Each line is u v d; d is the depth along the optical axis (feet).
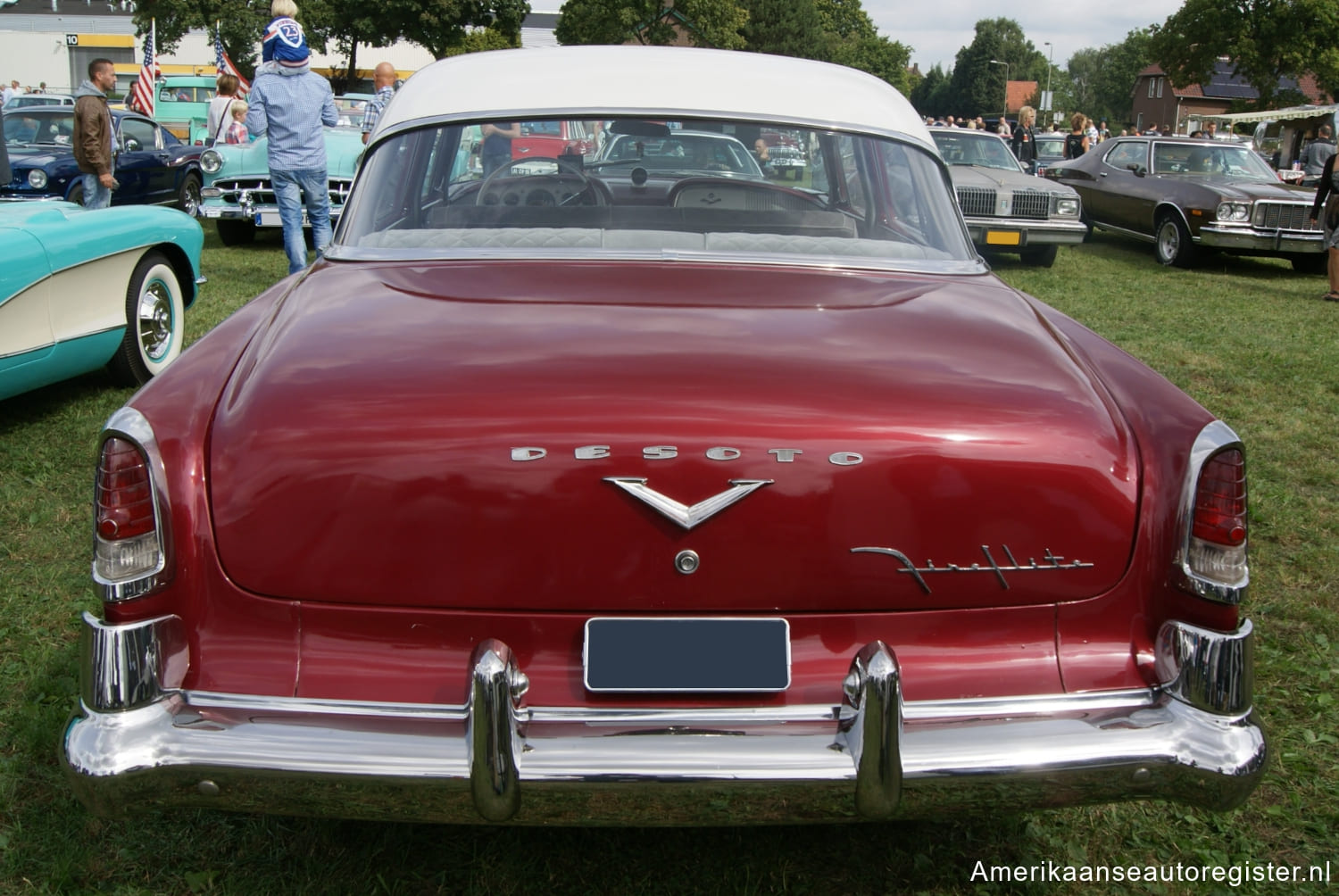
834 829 7.88
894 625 6.15
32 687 9.21
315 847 7.52
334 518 5.94
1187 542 6.14
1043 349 7.11
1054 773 5.84
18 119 41.37
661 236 8.80
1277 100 157.28
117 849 7.41
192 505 6.00
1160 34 160.25
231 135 45.11
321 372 6.36
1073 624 6.27
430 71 10.36
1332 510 14.53
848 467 5.95
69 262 15.16
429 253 8.50
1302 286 36.32
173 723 5.84
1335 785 8.50
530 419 5.93
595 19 142.10
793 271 8.33
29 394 17.39
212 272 29.68
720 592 6.02
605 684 5.96
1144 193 41.78
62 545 12.17
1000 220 36.65
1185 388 20.88
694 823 5.91
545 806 5.79
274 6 25.50
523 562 5.96
